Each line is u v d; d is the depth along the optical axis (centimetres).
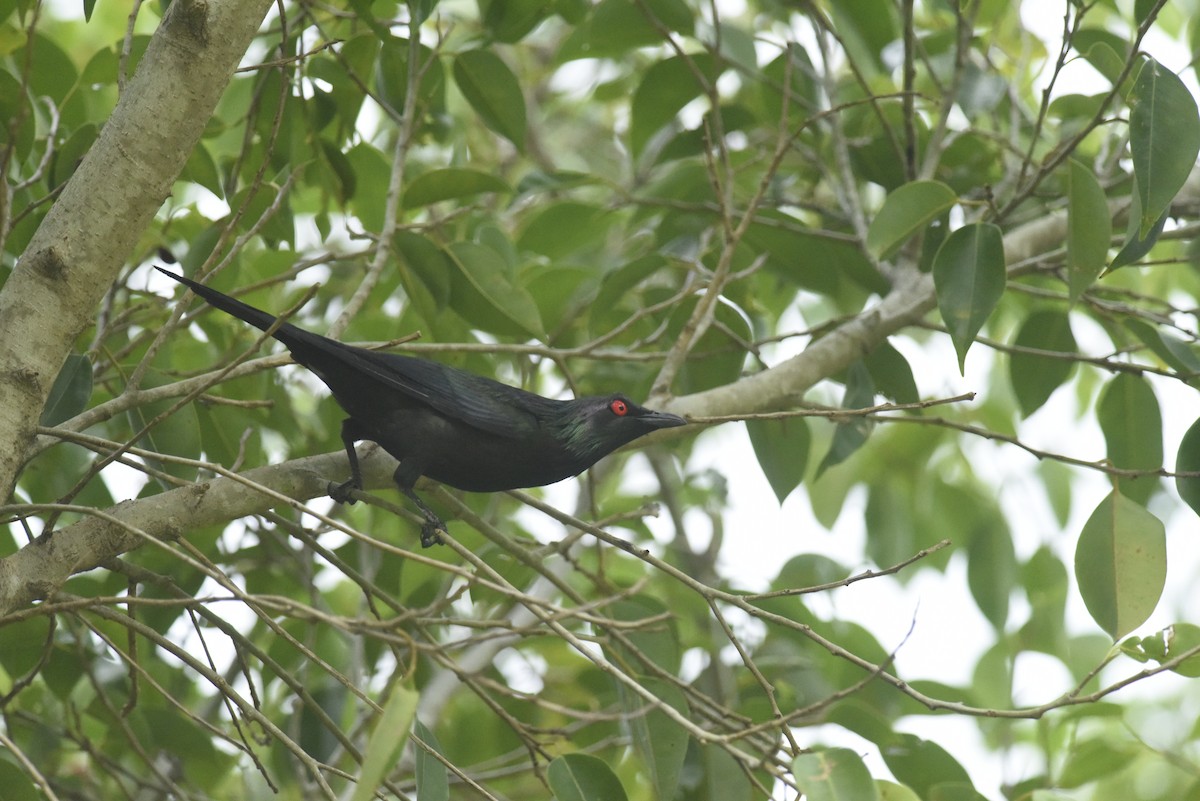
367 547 1166
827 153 1329
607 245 1650
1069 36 919
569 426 941
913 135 1116
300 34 994
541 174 1210
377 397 889
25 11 994
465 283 1007
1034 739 1401
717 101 1059
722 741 684
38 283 679
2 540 1012
